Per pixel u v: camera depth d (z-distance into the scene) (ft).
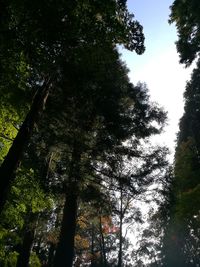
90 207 66.59
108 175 58.65
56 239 79.77
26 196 41.14
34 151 56.80
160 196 63.05
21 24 26.43
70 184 54.90
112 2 27.43
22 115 36.63
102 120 56.08
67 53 29.07
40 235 76.74
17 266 57.98
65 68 33.81
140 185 60.80
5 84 32.63
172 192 63.52
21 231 57.93
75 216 59.62
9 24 26.08
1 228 43.29
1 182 29.04
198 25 67.62
